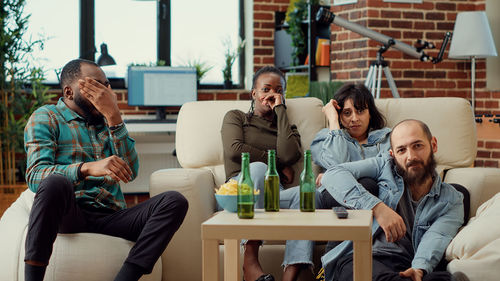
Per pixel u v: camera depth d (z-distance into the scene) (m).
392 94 5.04
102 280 2.14
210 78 6.08
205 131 2.99
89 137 2.35
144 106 5.49
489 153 5.18
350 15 5.23
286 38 5.82
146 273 2.10
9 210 2.40
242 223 1.72
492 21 5.42
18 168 4.96
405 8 5.20
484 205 2.18
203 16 6.03
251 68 6.01
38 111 2.29
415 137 2.11
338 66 5.34
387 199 2.17
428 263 1.99
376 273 1.97
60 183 2.02
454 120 2.87
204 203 2.67
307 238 1.69
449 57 5.12
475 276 1.86
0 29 4.68
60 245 2.14
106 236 2.22
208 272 1.73
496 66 5.45
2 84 4.75
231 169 2.78
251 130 2.89
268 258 2.53
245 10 6.11
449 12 5.32
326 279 2.18
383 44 4.79
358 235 1.67
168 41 5.95
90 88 2.27
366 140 2.80
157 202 2.19
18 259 2.17
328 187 2.17
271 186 1.96
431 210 2.14
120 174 2.14
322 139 2.78
